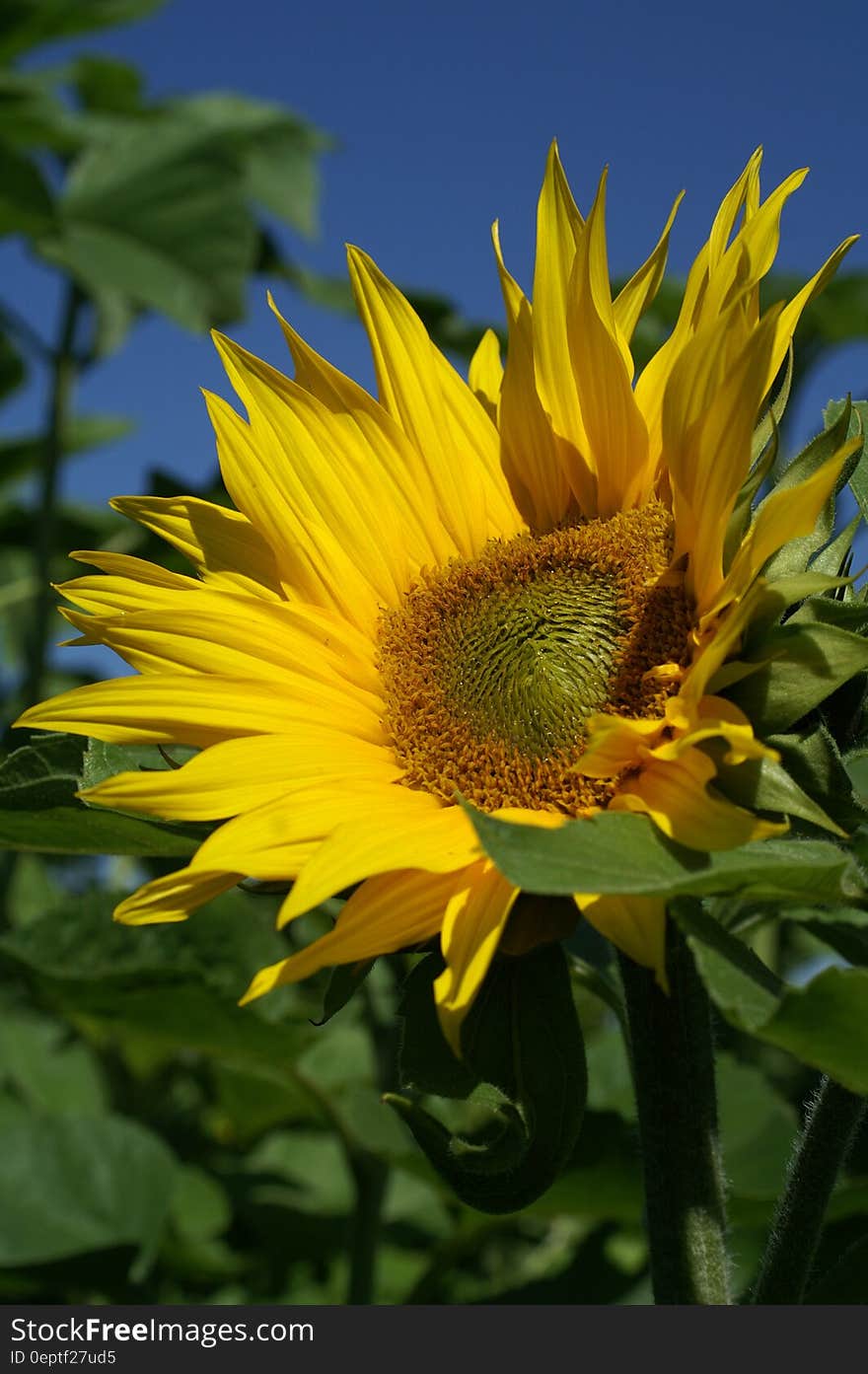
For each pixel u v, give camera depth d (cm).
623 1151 74
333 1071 94
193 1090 130
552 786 62
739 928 65
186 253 124
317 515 67
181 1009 80
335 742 62
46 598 135
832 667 56
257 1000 81
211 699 62
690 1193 59
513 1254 102
